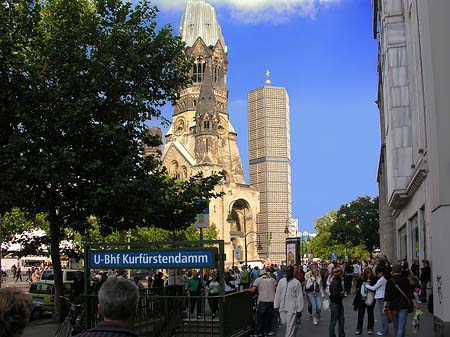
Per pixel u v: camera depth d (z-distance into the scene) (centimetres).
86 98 2089
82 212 2353
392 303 1645
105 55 2197
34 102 2141
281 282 1738
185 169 15538
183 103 17425
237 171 16812
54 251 2453
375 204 10538
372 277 2023
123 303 436
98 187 2102
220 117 16850
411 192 3928
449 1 1917
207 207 2583
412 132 4081
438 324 1855
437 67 1886
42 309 3102
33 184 2181
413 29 3444
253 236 15850
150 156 2386
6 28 2161
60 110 2152
